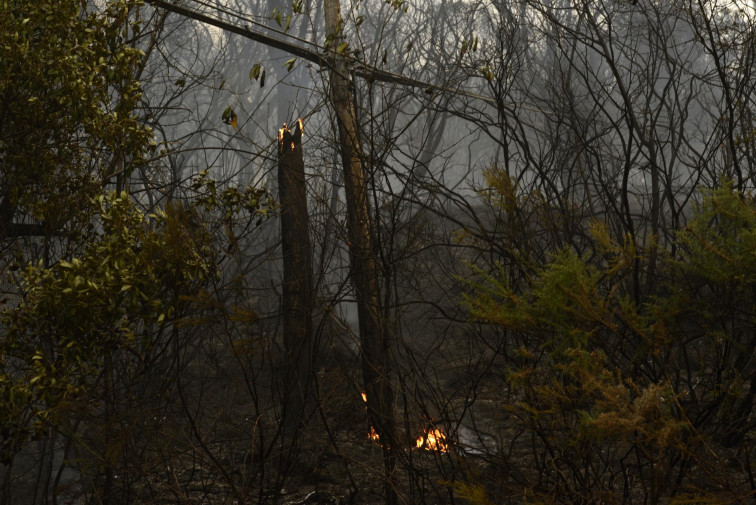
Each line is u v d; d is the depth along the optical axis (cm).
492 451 521
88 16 518
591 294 318
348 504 475
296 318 570
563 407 336
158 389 516
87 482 513
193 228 495
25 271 441
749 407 414
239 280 504
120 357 507
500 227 490
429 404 580
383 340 500
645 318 324
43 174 493
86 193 490
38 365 419
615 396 285
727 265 308
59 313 427
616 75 579
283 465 542
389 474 445
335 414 518
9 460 420
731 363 342
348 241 589
